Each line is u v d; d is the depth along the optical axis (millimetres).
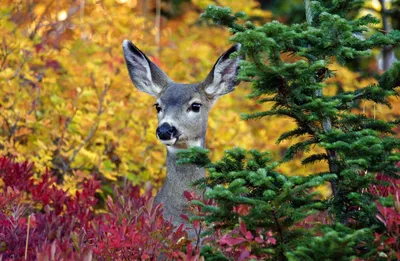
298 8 22531
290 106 8695
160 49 18547
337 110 8727
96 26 17281
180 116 12281
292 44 8844
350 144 8273
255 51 8031
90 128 14938
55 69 16281
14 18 17562
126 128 14969
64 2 18906
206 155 8898
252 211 8062
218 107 16469
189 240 9078
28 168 12117
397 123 9102
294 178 8000
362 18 9406
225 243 8258
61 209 11719
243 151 8617
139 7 22359
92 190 11969
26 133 14008
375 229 8344
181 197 11508
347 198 8586
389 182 8859
